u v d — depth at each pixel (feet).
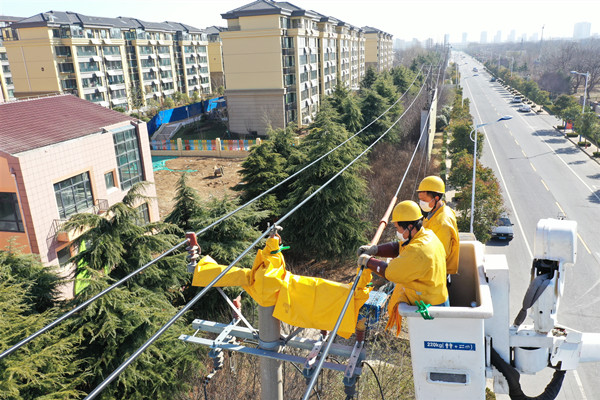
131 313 47.47
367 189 108.17
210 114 250.16
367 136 148.05
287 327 49.39
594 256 104.32
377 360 51.57
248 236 69.46
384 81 190.70
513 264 102.47
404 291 13.25
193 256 19.85
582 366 68.39
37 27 217.15
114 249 52.75
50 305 51.72
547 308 13.44
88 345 47.01
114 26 261.03
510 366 13.78
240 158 180.45
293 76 211.61
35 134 84.79
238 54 202.80
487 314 11.57
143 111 280.92
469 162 128.57
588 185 156.35
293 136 107.45
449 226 15.57
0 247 80.23
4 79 261.65
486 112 300.40
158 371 47.11
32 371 38.01
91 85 243.81
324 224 83.41
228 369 46.34
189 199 70.18
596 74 434.30
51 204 80.69
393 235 95.04
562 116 240.53
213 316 63.36
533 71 618.44
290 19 209.05
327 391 43.01
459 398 12.61
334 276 89.40
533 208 136.77
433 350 12.51
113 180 99.66
